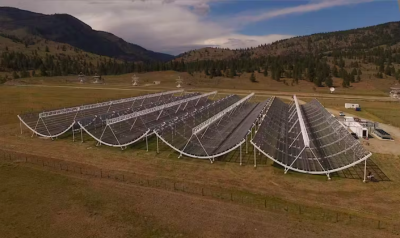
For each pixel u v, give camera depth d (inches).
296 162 1409.9
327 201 1105.4
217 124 2087.8
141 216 981.2
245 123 2177.7
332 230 901.2
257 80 7214.6
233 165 1486.2
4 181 1256.2
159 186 1226.6
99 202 1079.0
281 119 2369.6
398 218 979.3
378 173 1386.6
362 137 2030.0
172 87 6363.2
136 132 2006.6
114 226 921.5
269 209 1035.3
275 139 1653.5
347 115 3041.3
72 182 1256.8
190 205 1060.5
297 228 911.7
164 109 2657.5
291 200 1111.0
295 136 1878.7
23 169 1402.6
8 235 871.1
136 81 7007.9
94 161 1536.7
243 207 1047.6
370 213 1013.8
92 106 2780.5
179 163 1512.1
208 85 6850.4
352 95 5098.4
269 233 884.6
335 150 1553.9
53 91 5088.6
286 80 7121.1
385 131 2250.2
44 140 1945.1
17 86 5910.4
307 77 7037.4
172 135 1774.1
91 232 889.5
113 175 1343.5
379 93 5364.2
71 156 1616.6
